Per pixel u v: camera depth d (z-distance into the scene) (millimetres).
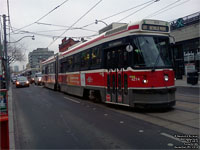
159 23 8047
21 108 10094
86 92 12031
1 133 3789
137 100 7617
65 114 8164
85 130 5824
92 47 10664
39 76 35656
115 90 8586
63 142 4898
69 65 14680
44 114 8344
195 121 6246
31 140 5141
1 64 11438
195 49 22891
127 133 5391
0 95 3820
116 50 8602
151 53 7738
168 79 7703
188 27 23578
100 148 4438
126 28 8078
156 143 4594
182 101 9914
